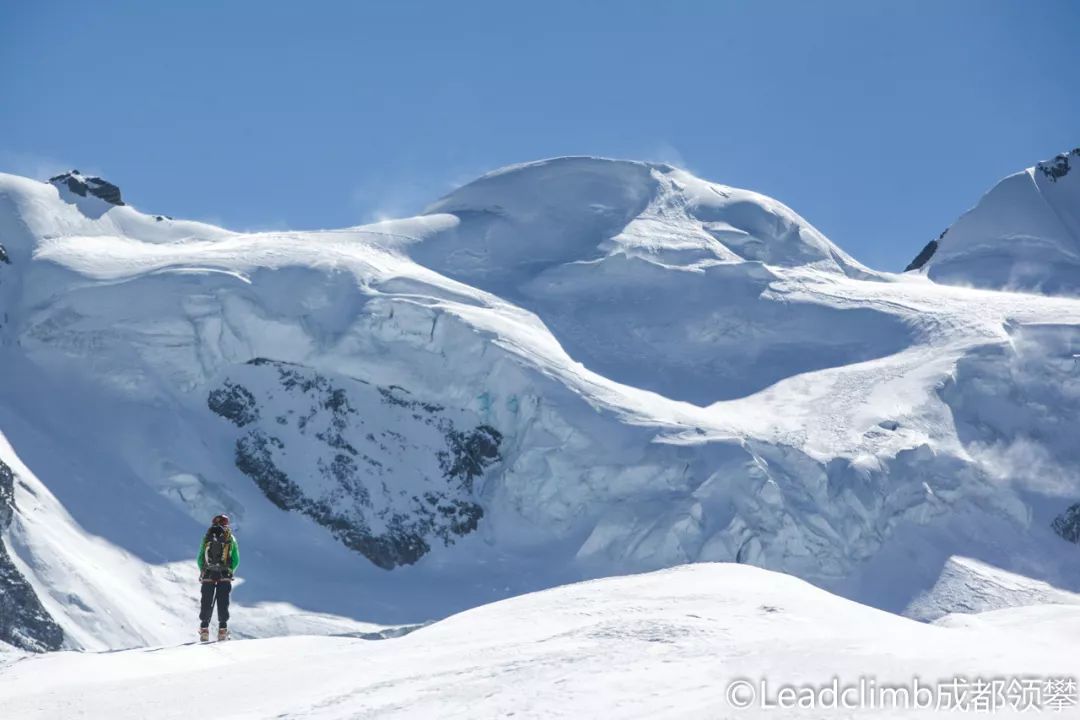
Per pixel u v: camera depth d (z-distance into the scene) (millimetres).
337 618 96438
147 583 92938
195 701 18734
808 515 108188
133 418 109812
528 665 17328
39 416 107250
